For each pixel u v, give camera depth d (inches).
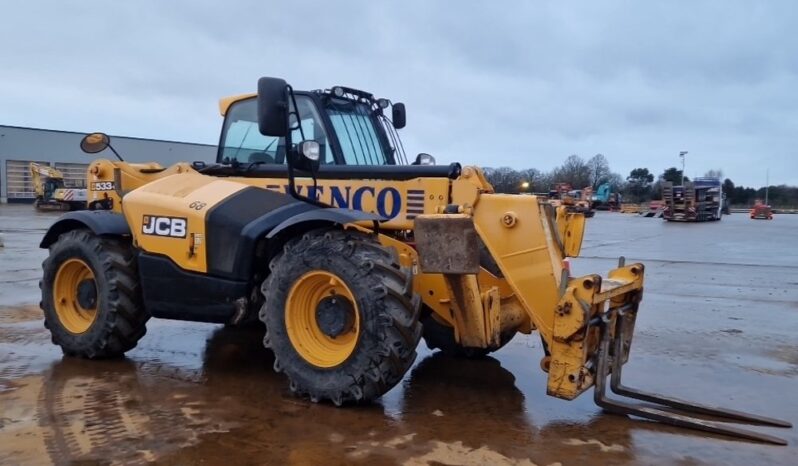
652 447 136.6
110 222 197.2
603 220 1373.0
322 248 156.6
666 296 350.6
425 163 208.5
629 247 666.8
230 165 208.4
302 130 195.0
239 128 221.5
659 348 228.4
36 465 123.3
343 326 158.2
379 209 182.4
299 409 155.7
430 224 151.9
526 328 184.9
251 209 176.6
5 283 352.8
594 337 152.8
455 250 150.1
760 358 216.2
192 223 179.8
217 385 174.4
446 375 189.8
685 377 192.2
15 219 1031.6
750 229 1035.9
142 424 144.8
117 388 170.7
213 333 238.4
